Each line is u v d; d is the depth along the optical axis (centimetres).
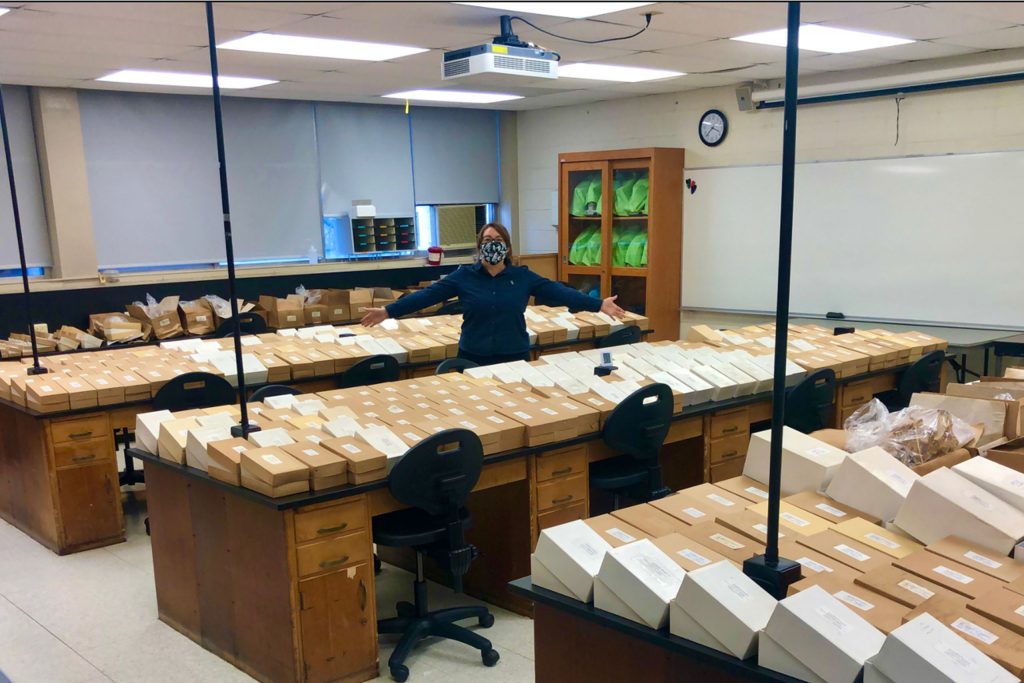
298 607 255
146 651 299
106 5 360
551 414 311
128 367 430
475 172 869
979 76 541
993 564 166
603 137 796
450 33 446
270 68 546
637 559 167
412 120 812
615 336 555
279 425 299
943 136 572
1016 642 134
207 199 695
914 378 441
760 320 696
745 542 185
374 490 268
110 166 643
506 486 316
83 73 545
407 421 302
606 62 561
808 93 625
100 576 366
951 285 582
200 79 589
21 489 418
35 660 294
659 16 418
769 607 150
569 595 176
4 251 607
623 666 169
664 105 738
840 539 184
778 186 668
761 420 390
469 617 311
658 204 712
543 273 780
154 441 306
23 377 407
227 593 283
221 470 269
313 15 395
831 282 646
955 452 231
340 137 768
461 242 868
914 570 164
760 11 408
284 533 250
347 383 445
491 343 423
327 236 774
